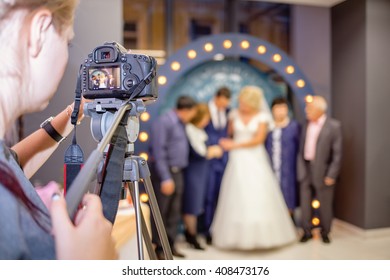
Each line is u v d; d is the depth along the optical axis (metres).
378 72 3.82
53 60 0.61
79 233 0.50
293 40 4.42
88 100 0.91
